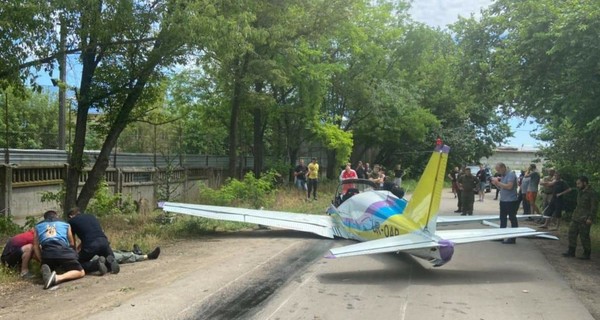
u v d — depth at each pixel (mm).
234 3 11766
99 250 8070
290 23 18609
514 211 11258
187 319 5664
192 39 10758
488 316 5797
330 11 19344
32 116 32625
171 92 22484
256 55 17984
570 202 15266
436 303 6320
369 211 10000
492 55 14992
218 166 24375
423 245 7312
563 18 9000
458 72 16562
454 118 45125
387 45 32844
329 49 27703
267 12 17141
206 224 13055
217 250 9984
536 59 10656
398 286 7188
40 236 7656
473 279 7641
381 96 31047
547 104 11508
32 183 13117
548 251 10234
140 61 11992
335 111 30969
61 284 7270
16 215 12594
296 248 10211
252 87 21828
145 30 11133
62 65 10703
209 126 24719
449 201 24719
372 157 43844
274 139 28016
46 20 9328
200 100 22891
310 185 20938
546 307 6164
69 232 7914
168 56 11750
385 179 20000
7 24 8570
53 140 31984
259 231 12641
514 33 12148
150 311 5941
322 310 6004
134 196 17188
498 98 15242
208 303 6273
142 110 13602
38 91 10508
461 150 44125
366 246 7430
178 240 11211
